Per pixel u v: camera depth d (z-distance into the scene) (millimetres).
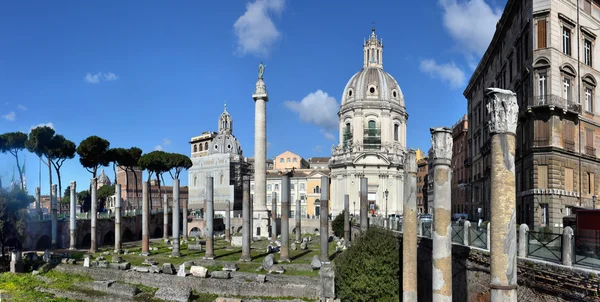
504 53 51969
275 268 39062
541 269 16953
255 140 72062
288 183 45031
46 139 75625
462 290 22609
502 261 14734
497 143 15117
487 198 64938
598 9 43844
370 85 110125
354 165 105438
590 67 42000
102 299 33906
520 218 42125
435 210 19391
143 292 35000
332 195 110562
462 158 88750
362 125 109000
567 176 38875
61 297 35031
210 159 137375
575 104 39250
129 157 95000
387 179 105500
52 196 67750
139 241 75875
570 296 15711
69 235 64438
